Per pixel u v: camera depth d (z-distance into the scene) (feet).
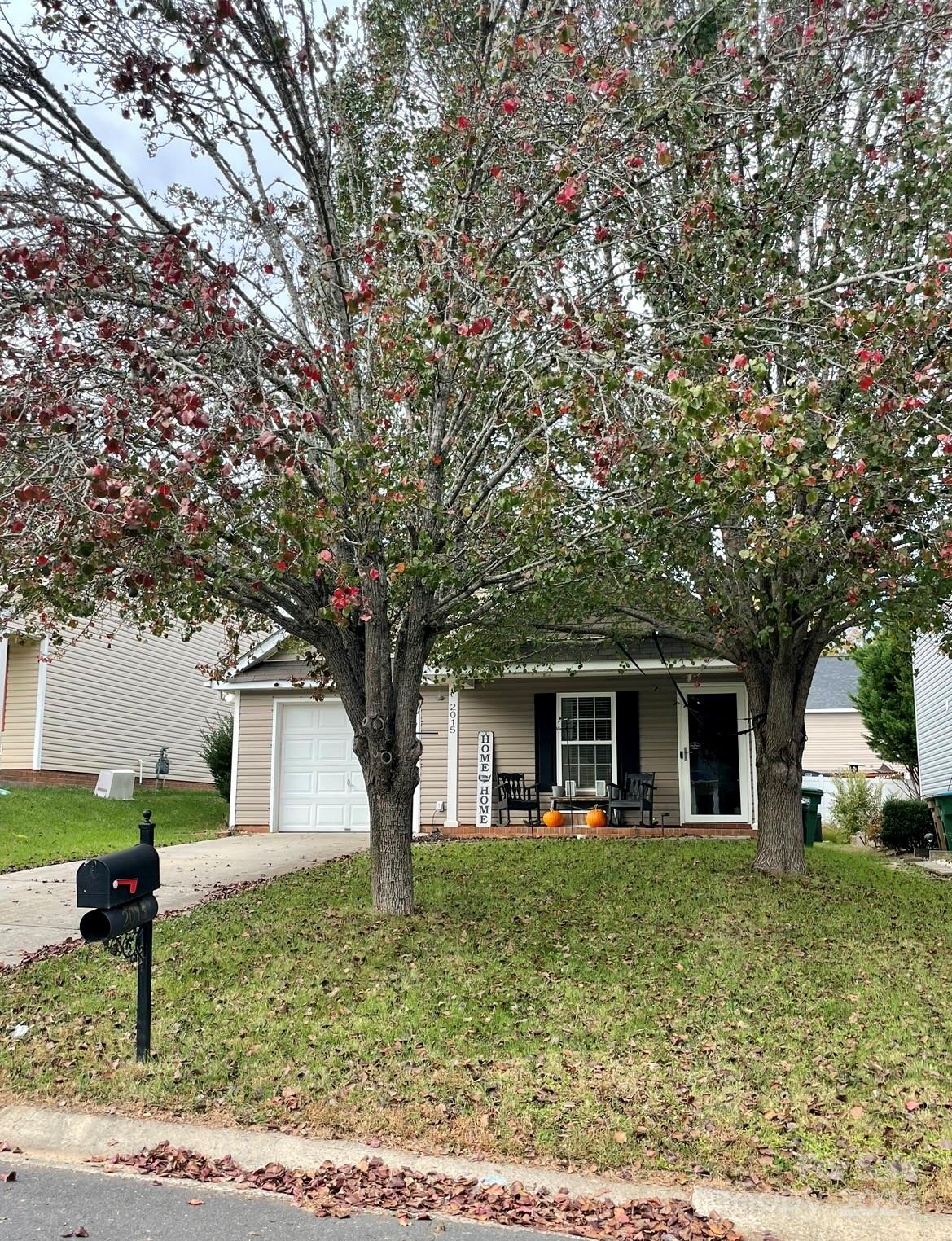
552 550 26.02
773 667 36.09
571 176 23.31
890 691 71.51
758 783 36.73
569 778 52.34
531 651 43.73
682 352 23.57
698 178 26.27
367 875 36.01
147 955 18.98
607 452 21.63
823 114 27.89
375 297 24.68
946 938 27.45
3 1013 21.16
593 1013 21.06
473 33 27.94
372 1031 20.01
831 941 26.61
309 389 25.31
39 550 20.49
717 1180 14.87
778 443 17.88
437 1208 14.14
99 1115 16.84
